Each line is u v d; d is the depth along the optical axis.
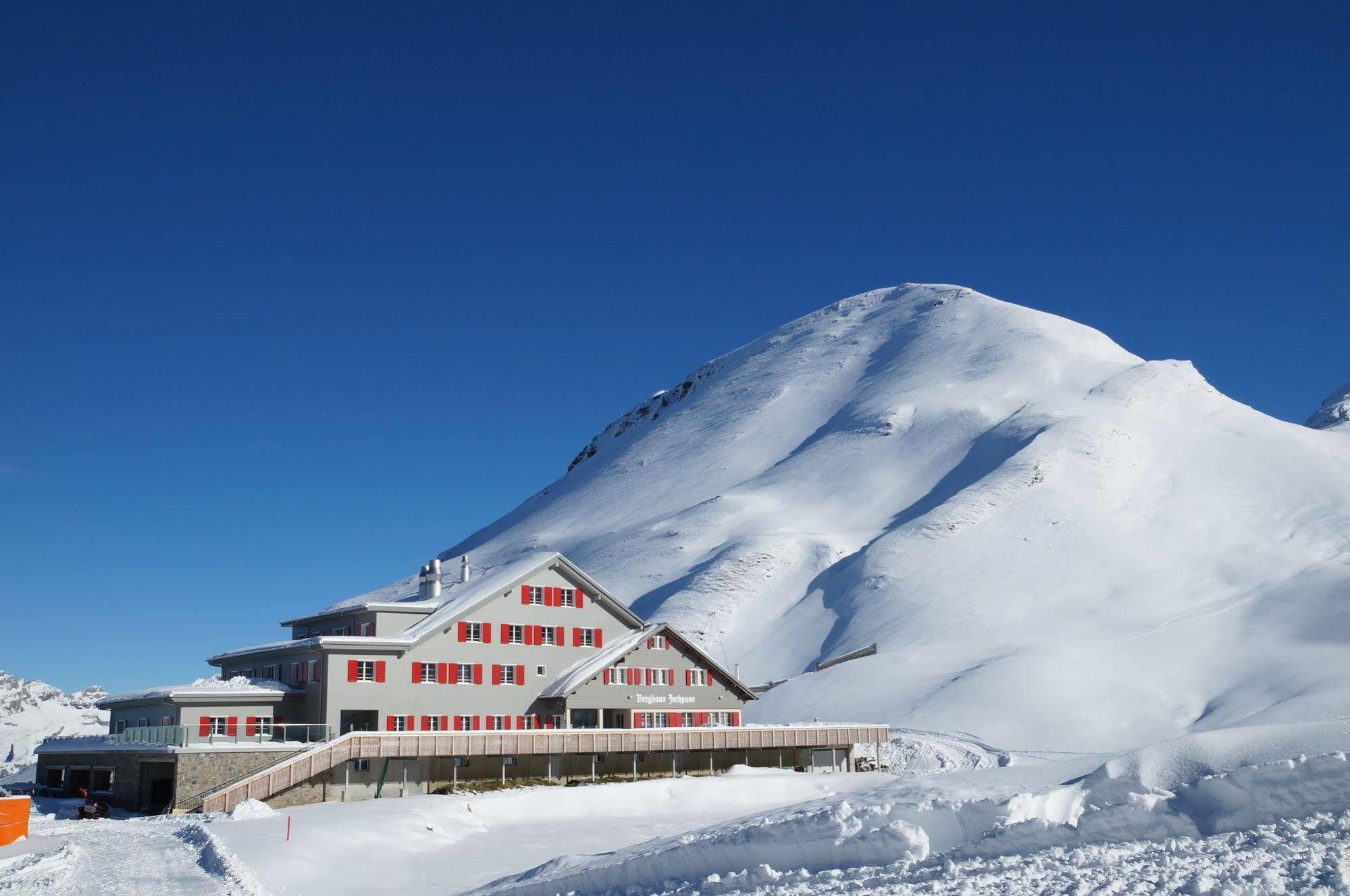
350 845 41.75
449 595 76.00
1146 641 104.44
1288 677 89.00
